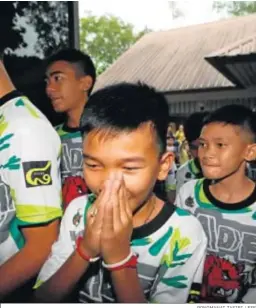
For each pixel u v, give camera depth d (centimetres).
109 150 90
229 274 150
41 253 109
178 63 1045
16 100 115
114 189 90
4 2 348
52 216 110
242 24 1115
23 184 107
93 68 225
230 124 152
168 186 256
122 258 94
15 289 109
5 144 108
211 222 156
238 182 154
